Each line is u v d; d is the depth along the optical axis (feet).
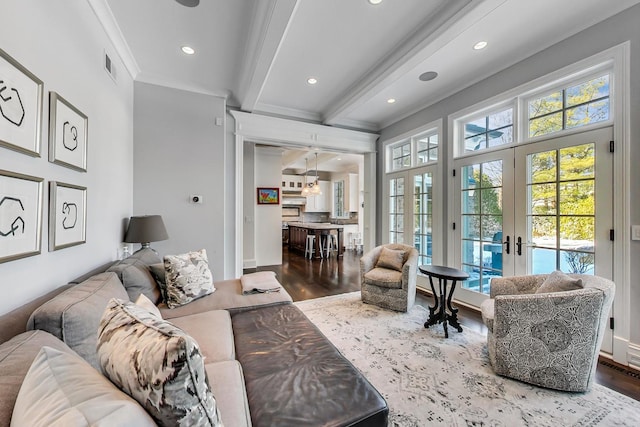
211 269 11.09
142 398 2.07
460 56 8.98
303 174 31.91
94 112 6.60
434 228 12.64
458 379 6.16
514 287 7.48
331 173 32.35
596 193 7.37
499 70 9.67
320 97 12.26
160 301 6.98
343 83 10.91
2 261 3.63
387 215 15.49
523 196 9.17
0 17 3.67
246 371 4.21
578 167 7.80
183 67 9.52
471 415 5.09
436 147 12.85
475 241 10.88
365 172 16.61
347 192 28.58
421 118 13.24
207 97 11.10
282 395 3.64
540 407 5.29
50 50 4.81
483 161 10.50
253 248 19.01
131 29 7.51
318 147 14.70
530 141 8.96
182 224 10.63
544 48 8.36
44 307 3.37
